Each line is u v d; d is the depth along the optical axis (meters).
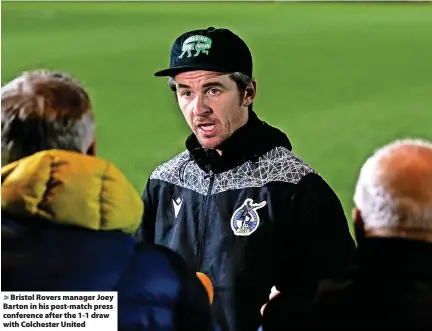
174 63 7.86
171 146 21.44
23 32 30.31
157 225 8.09
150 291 5.02
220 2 34.75
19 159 5.17
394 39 30.72
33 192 4.87
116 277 4.98
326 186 7.77
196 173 7.98
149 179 8.26
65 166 4.95
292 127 23.56
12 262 4.92
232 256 7.66
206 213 7.82
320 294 5.05
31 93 5.22
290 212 7.64
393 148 5.24
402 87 26.61
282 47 30.61
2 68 26.48
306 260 7.58
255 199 7.71
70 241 4.95
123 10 33.81
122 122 23.17
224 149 7.83
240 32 32.25
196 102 7.78
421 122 23.70
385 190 4.99
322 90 26.72
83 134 5.32
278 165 7.80
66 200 4.88
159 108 24.19
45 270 4.91
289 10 34.16
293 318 5.06
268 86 27.12
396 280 4.88
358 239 5.09
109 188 5.00
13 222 4.98
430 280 4.85
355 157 21.06
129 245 5.06
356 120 24.09
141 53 29.53
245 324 7.61
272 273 7.64
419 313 4.81
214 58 7.64
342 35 31.41
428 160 5.07
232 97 7.76
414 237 4.92
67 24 31.88
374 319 4.89
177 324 5.08
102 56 28.91
